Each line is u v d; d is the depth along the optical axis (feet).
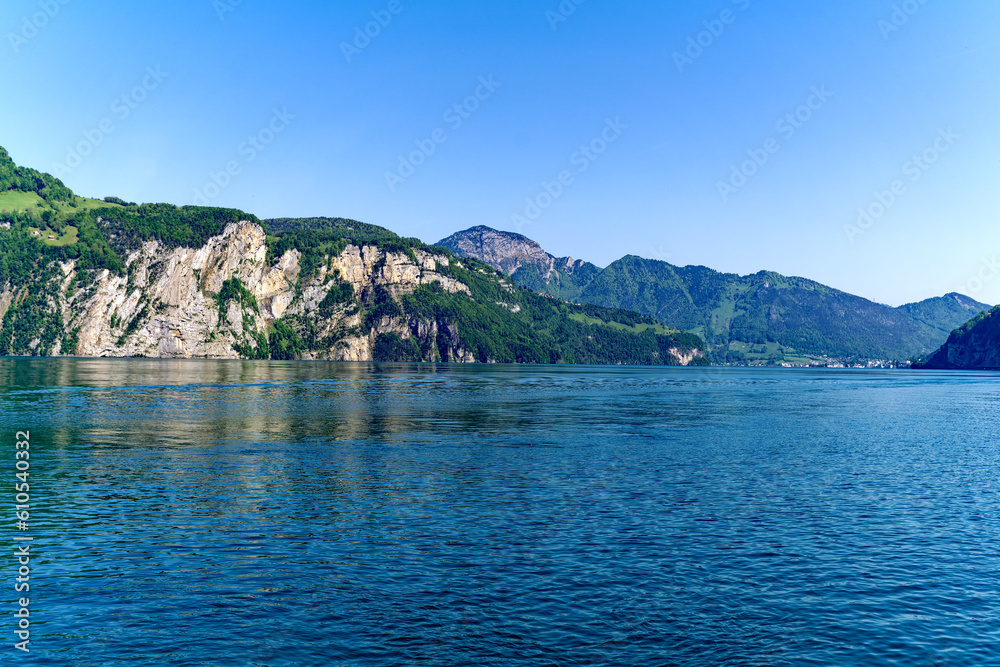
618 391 472.03
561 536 94.73
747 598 73.41
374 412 276.62
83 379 455.22
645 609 69.72
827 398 437.17
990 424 269.23
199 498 115.96
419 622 65.72
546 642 62.03
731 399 406.00
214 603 69.82
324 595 72.13
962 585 78.74
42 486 124.26
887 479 143.43
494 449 177.37
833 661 59.82
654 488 128.88
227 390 394.11
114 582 75.46
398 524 100.17
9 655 58.34
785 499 121.60
